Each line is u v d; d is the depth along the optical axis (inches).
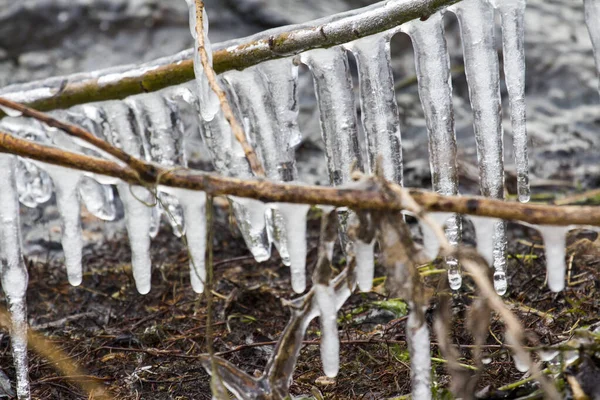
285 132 162.9
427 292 109.5
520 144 152.4
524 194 153.9
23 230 232.7
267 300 184.5
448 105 151.9
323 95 156.0
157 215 175.3
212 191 107.3
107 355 161.9
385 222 102.5
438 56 149.9
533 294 172.7
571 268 181.2
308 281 192.2
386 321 169.5
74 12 336.5
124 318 181.6
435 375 133.6
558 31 341.4
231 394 132.5
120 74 168.2
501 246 139.9
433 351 147.1
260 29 336.8
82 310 187.2
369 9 147.9
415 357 111.4
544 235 106.5
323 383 141.6
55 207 243.3
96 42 333.4
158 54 327.6
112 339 168.1
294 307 114.1
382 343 152.5
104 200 180.9
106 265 210.8
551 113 294.2
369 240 105.4
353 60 317.7
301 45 151.3
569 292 168.9
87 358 160.4
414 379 112.0
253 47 155.3
